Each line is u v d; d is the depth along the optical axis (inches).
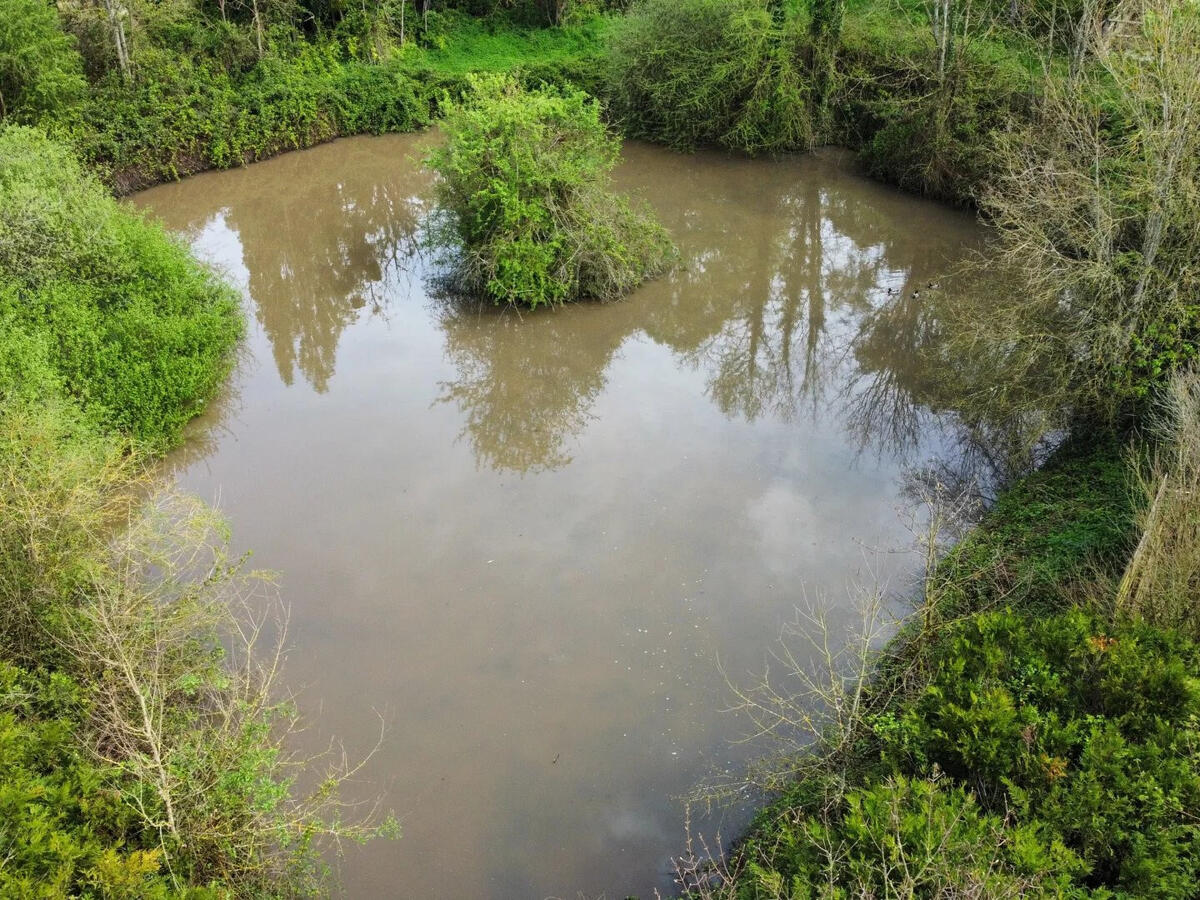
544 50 1343.5
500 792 329.7
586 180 687.1
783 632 397.1
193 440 536.4
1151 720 274.8
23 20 855.7
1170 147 455.5
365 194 943.0
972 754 270.5
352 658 384.8
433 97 1147.3
